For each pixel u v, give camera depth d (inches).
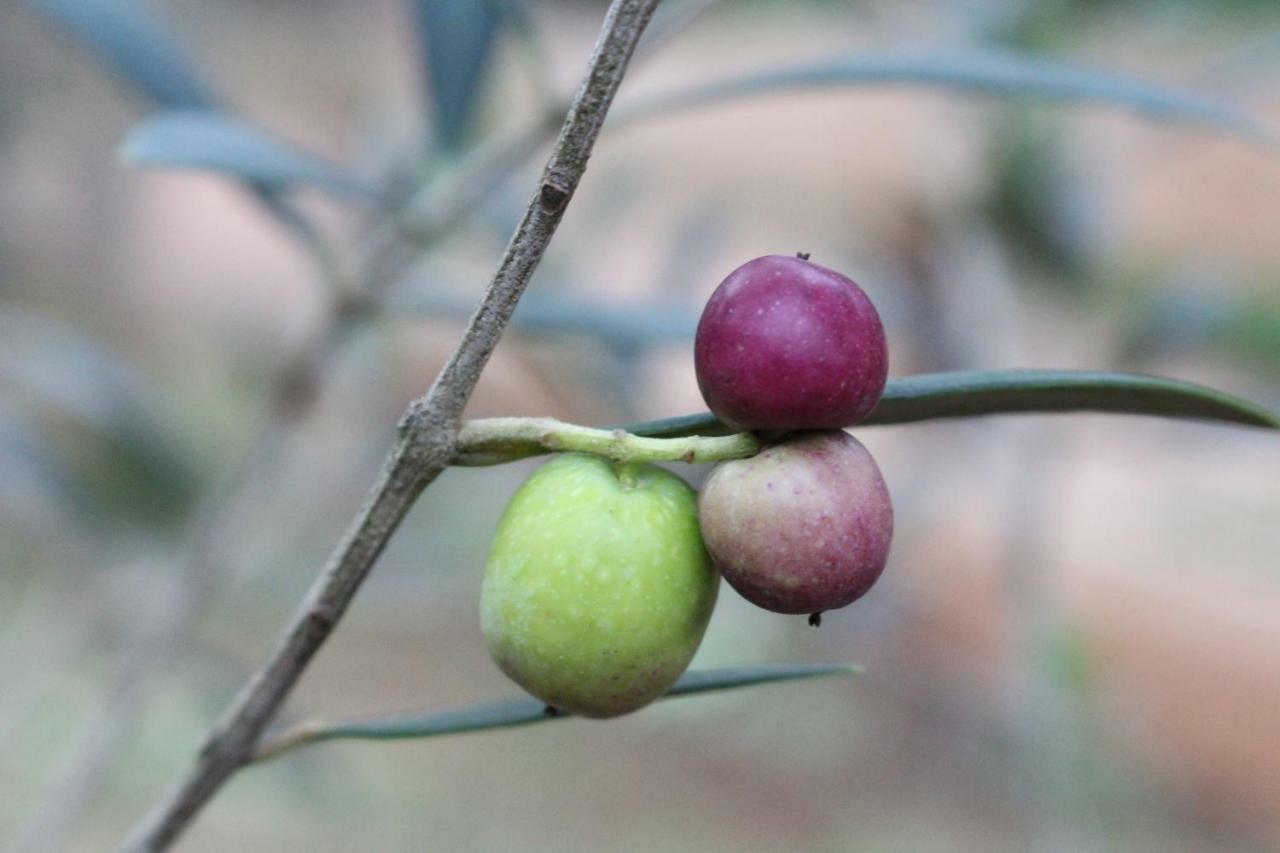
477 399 31.7
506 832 31.9
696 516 10.5
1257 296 26.1
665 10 16.5
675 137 49.4
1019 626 24.3
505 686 36.9
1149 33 27.5
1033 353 25.7
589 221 25.2
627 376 22.3
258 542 24.8
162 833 11.3
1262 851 30.8
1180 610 33.4
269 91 51.7
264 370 29.4
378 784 33.2
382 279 16.1
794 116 50.3
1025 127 24.3
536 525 10.4
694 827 32.9
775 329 10.1
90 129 47.3
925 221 28.3
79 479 20.3
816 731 35.9
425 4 15.5
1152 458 37.4
